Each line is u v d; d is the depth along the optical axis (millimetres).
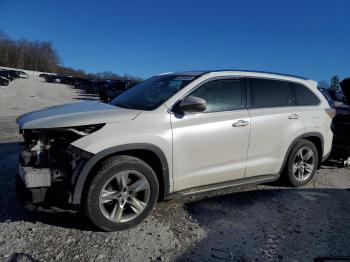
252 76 5203
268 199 5176
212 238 3898
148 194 4074
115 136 3838
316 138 5945
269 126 5125
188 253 3570
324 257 3562
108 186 3865
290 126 5438
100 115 3947
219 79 4793
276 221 4418
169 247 3666
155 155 4109
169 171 4230
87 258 3379
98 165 3805
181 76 4895
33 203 3658
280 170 5473
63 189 3705
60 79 71938
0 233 3729
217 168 4629
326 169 7211
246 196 5266
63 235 3771
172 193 4352
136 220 4020
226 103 4785
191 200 4980
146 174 4023
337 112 8039
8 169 5844
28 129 3781
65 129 3746
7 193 4789
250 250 3686
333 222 4473
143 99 4629
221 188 4734
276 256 3590
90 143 3719
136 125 3988
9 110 16312
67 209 3762
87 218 3801
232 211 4660
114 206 3904
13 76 65688
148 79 5488
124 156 3936
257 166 5062
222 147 4617
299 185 5812
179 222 4254
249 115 4922
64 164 3791
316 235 4086
